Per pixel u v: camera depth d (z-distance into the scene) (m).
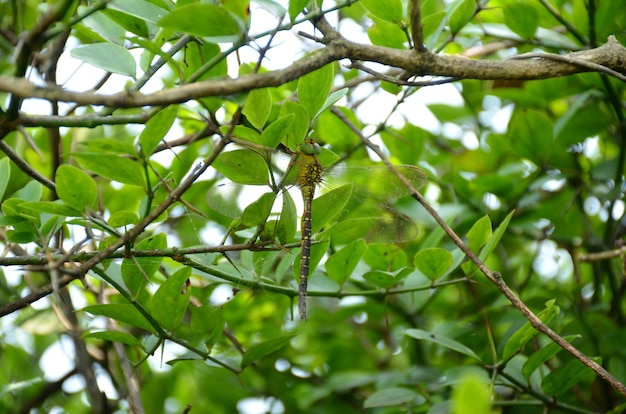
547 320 1.22
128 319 1.21
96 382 1.29
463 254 1.25
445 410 1.25
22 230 1.20
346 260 1.24
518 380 1.26
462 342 1.32
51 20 1.14
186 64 1.20
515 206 1.32
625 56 1.20
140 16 1.18
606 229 1.33
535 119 1.30
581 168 1.33
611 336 1.30
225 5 1.15
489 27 1.31
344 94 1.21
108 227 1.19
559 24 1.32
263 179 1.19
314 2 1.19
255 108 1.19
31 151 1.33
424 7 1.30
